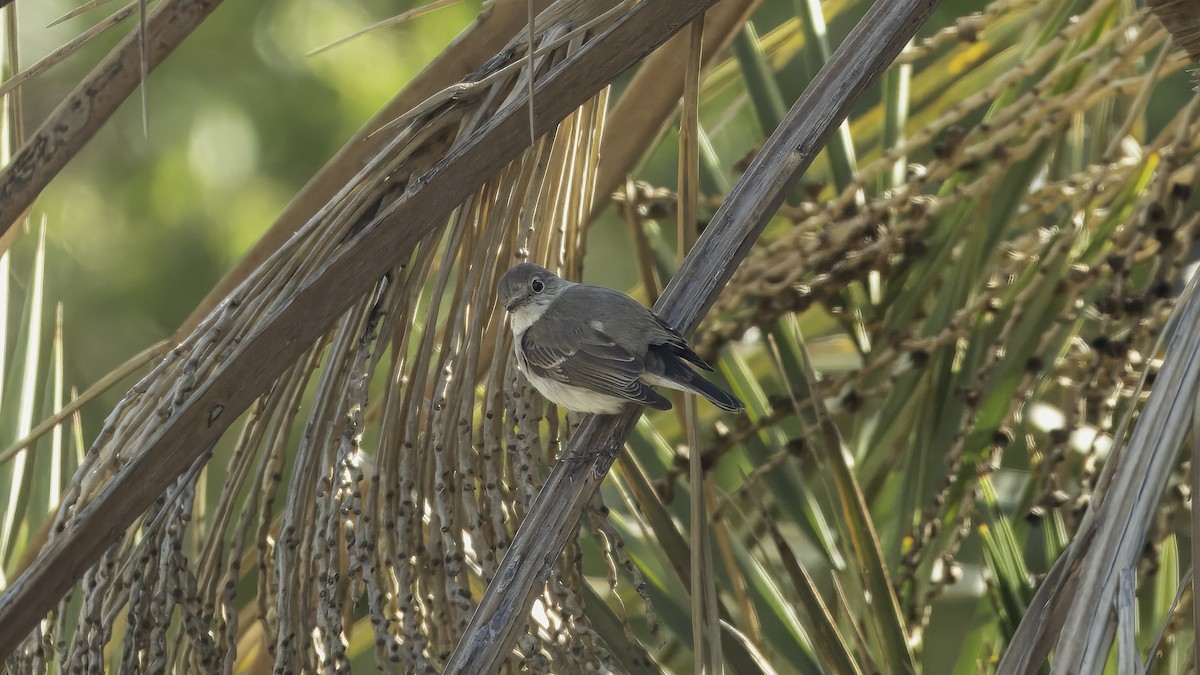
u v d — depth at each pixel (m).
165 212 15.64
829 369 10.41
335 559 5.43
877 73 5.96
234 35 15.96
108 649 7.16
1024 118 7.70
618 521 8.31
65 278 15.46
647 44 5.79
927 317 8.65
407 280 5.88
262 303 5.53
